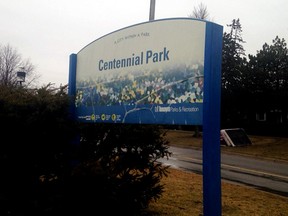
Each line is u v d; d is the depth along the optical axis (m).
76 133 5.37
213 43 3.83
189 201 6.92
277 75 31.86
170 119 4.22
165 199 7.02
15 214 4.63
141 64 4.77
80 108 5.91
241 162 17.62
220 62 3.86
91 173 4.81
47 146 4.99
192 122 3.94
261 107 33.66
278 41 33.50
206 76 3.80
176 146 26.92
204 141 3.73
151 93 4.55
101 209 5.05
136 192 5.41
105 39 5.55
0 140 4.69
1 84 5.56
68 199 4.89
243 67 34.12
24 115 4.84
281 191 9.66
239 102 34.66
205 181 3.70
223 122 37.84
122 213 5.30
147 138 5.62
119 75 5.16
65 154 5.23
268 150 23.83
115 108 5.17
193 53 4.01
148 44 4.69
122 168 5.50
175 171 12.19
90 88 5.78
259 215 6.29
